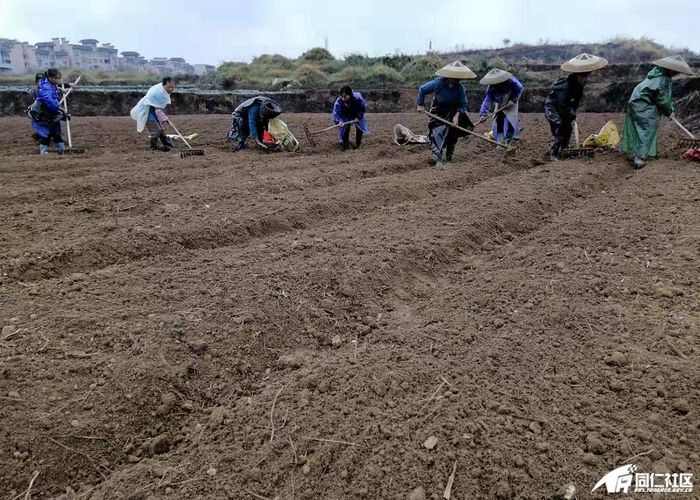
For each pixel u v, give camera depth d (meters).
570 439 2.72
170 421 3.10
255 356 3.64
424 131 13.77
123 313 3.81
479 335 3.71
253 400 3.15
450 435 2.71
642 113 8.84
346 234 5.68
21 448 2.72
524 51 32.75
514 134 10.25
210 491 2.51
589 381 3.20
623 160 9.22
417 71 23.72
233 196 6.99
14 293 4.11
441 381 3.18
